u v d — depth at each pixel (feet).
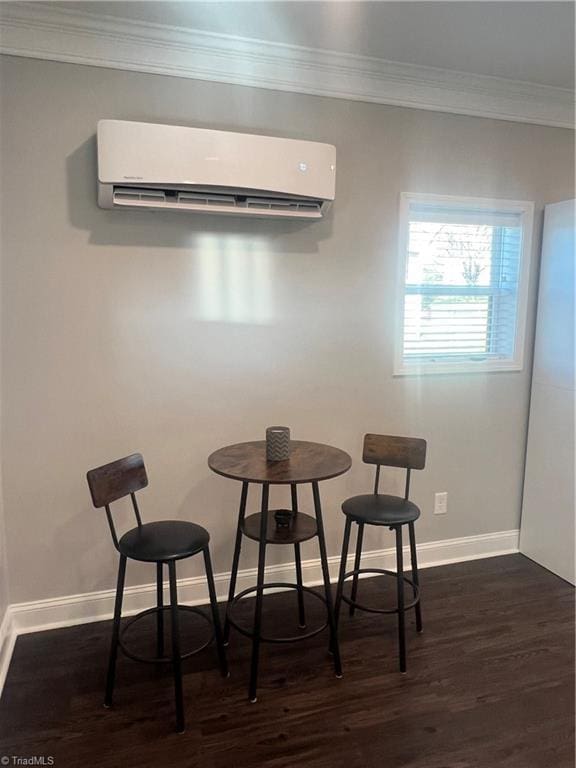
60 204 7.13
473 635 7.72
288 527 7.09
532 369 9.94
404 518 7.04
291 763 5.53
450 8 6.49
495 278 9.82
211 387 8.12
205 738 5.83
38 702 6.33
